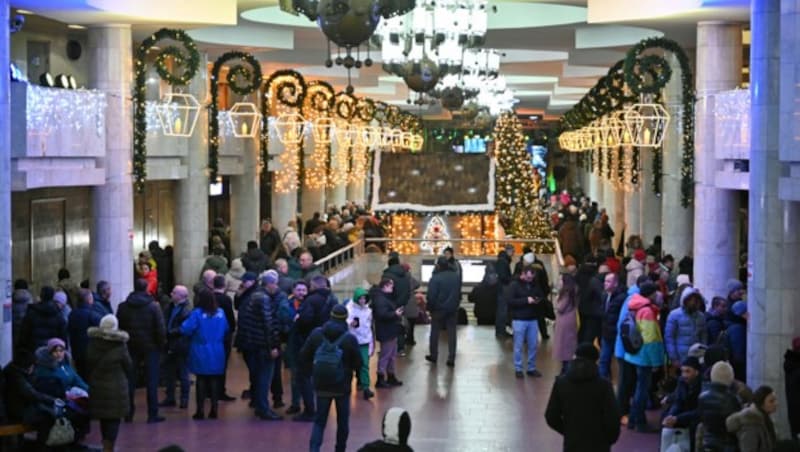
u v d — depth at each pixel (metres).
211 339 15.38
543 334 22.61
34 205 23.81
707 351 12.06
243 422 15.30
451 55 21.39
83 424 13.25
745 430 10.10
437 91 26.92
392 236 37.97
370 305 18.12
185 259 27.50
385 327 17.83
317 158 36.75
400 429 8.90
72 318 15.28
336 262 28.66
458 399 16.98
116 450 13.68
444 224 37.69
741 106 18.03
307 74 39.38
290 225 29.62
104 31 20.58
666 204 25.88
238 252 32.38
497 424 15.34
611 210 45.62
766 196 14.76
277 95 26.97
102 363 13.03
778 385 14.71
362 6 14.28
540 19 27.09
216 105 23.98
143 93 20.66
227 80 23.69
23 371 12.77
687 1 19.14
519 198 37.53
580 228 36.44
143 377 17.45
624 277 20.34
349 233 32.75
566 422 10.50
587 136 38.78
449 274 19.84
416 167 37.97
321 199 44.66
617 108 24.81
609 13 20.61
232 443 14.09
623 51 30.61
